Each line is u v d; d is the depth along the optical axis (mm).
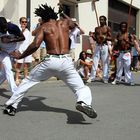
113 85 13812
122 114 8703
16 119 8047
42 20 8086
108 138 6797
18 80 12375
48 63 7719
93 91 12109
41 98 10516
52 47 7719
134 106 9672
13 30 9414
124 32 14062
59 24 7930
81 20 21734
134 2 30500
